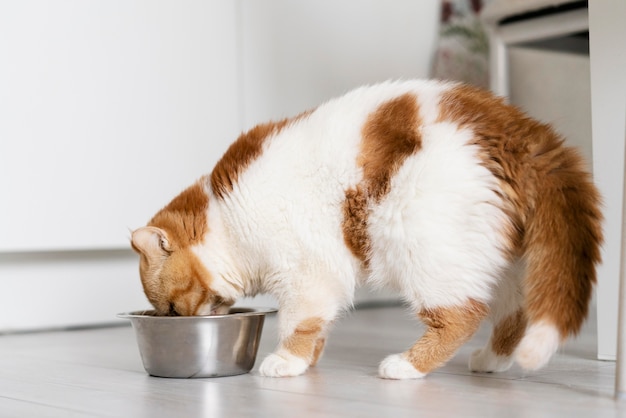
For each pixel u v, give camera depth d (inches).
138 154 105.2
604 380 62.1
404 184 60.9
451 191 59.4
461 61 140.3
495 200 59.3
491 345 66.8
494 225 59.4
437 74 137.6
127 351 84.4
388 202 61.6
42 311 103.6
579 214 58.3
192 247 69.3
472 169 59.6
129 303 110.8
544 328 56.1
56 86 98.1
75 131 99.8
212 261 69.4
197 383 63.4
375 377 64.7
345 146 64.4
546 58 124.0
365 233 63.7
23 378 67.5
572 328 56.7
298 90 120.4
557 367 68.9
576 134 122.3
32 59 96.2
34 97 96.6
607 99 70.4
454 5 139.6
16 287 101.8
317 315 66.6
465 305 61.0
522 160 59.7
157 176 107.0
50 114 97.8
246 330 66.9
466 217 59.5
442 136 60.9
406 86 68.2
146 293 71.3
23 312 102.3
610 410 50.8
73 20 99.0
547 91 124.8
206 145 111.3
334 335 93.6
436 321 62.1
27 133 96.3
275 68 117.8
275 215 66.2
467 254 59.9
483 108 63.2
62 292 105.1
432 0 136.7
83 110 100.3
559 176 59.2
